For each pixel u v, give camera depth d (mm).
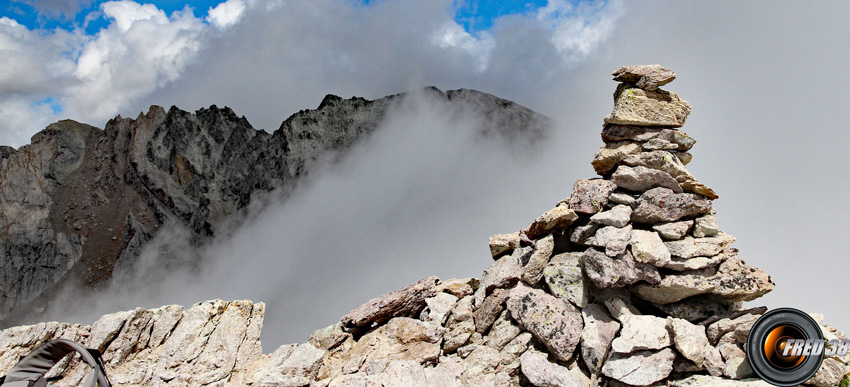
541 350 11523
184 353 11188
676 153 12445
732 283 11164
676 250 11352
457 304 12719
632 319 11023
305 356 11422
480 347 11570
